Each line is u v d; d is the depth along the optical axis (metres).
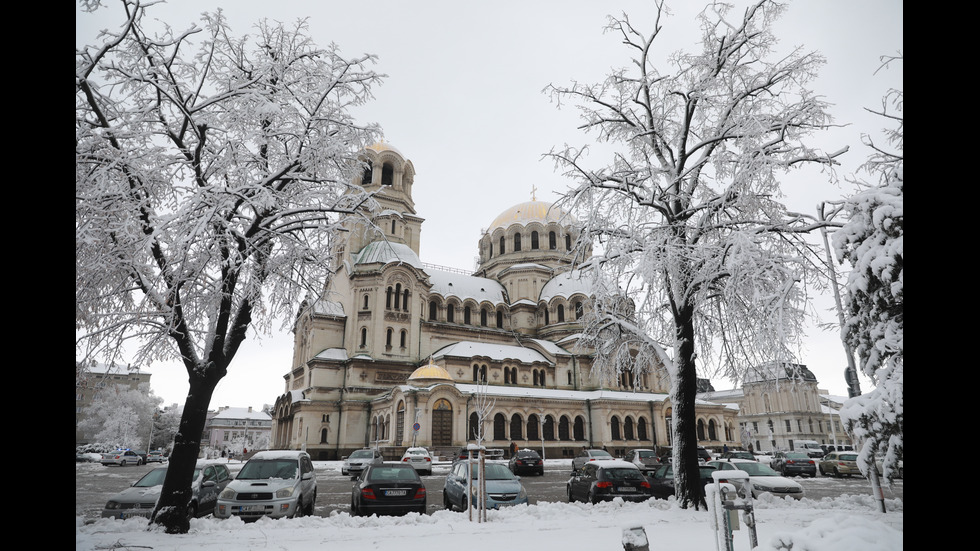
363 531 11.32
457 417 49.50
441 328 64.62
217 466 17.86
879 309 9.56
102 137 11.33
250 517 13.25
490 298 72.00
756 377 16.97
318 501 20.53
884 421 9.03
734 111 17.16
